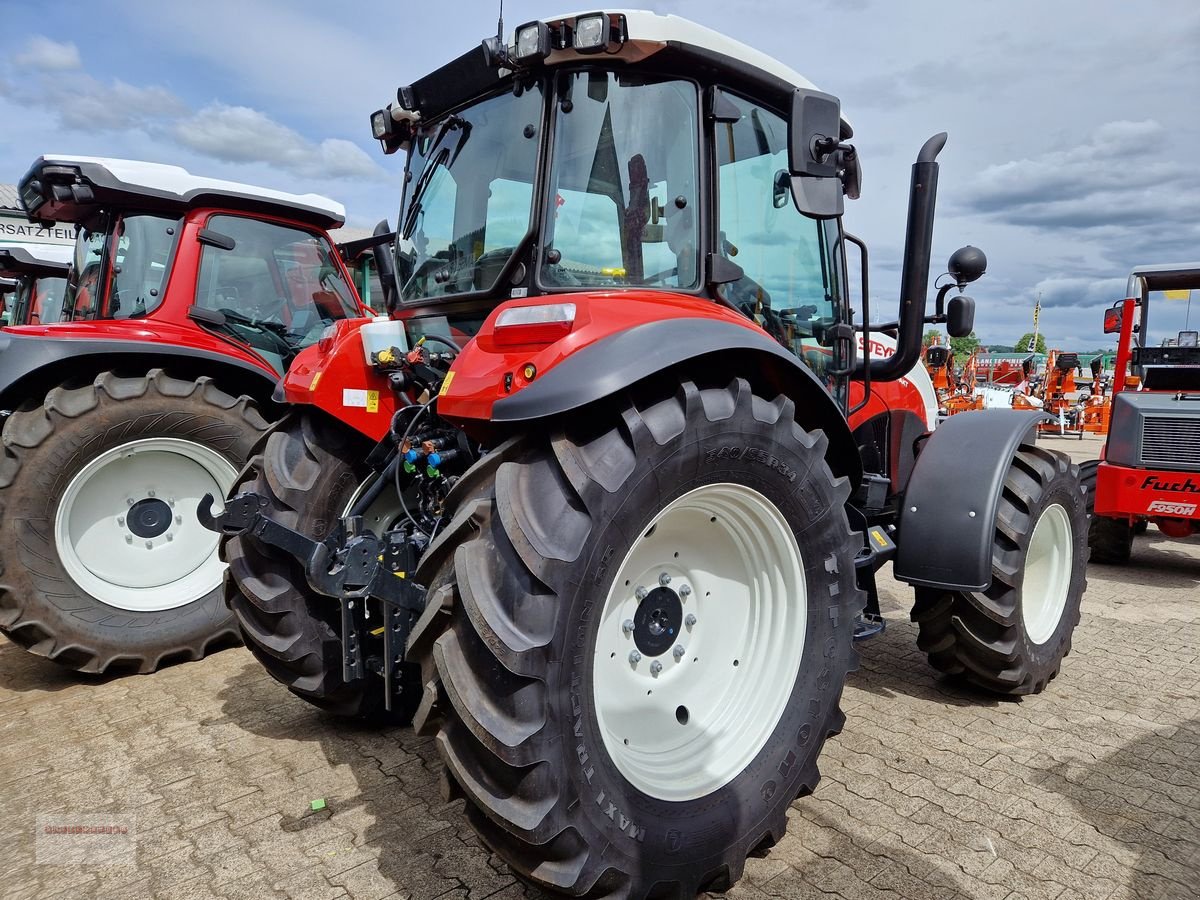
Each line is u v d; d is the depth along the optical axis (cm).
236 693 353
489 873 221
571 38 221
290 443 287
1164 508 544
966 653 329
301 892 214
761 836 216
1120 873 221
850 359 321
